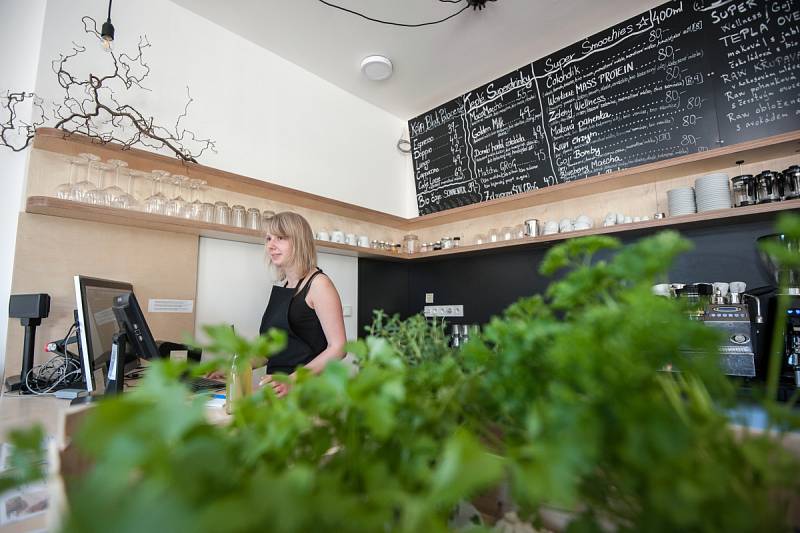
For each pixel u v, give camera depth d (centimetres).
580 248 38
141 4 197
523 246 245
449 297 297
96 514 15
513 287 262
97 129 177
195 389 137
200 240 210
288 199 244
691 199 181
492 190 279
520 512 37
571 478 22
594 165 229
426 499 20
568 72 241
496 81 278
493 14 219
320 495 20
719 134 188
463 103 299
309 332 165
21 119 167
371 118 315
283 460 28
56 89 167
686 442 23
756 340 150
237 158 230
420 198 326
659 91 206
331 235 257
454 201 302
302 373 35
